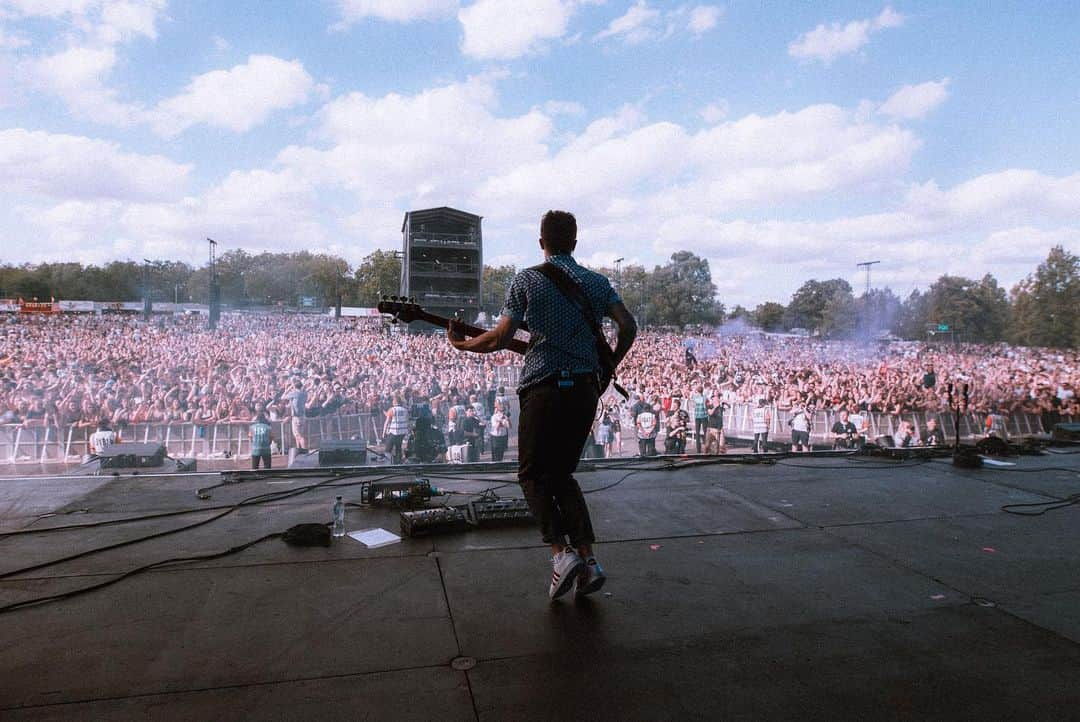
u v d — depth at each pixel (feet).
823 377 74.59
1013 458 17.60
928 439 54.60
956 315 205.87
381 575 8.79
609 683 6.13
